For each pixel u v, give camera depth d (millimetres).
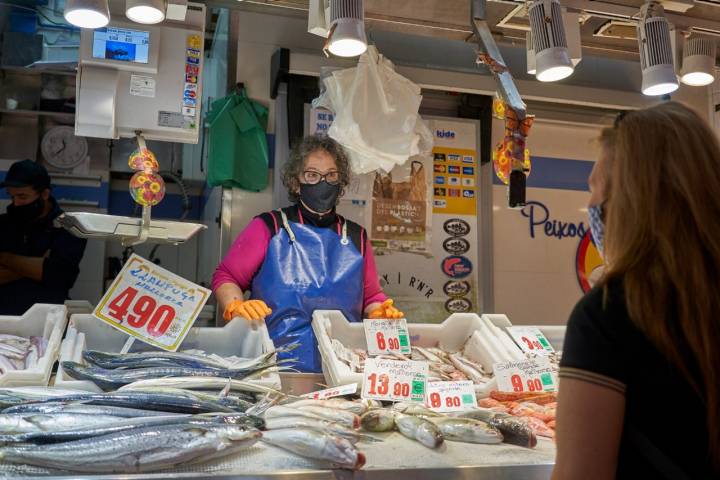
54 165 5074
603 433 1057
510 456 1563
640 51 2785
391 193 3955
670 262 1062
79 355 2072
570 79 4414
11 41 4953
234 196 3734
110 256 5680
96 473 1344
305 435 1427
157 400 1650
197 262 5965
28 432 1426
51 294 3699
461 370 2381
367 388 2051
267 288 2928
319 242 3000
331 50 2309
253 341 2334
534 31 2559
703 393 1030
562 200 4438
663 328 1046
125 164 5465
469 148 4133
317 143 3105
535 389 2207
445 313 4008
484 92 3871
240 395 1898
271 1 2949
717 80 3980
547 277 4340
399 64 3941
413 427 1669
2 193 4742
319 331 2373
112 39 2609
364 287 3102
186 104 2705
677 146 1113
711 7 2852
